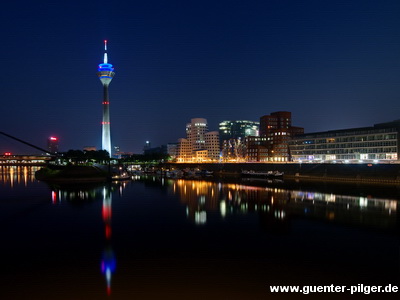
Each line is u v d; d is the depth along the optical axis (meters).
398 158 152.38
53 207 75.69
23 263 38.06
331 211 67.00
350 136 172.62
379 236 47.69
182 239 47.22
